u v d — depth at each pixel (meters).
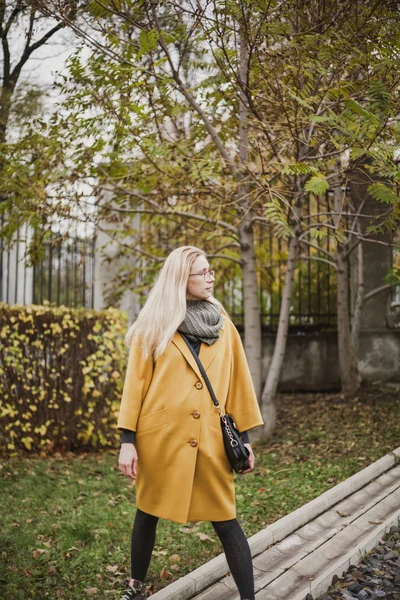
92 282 8.95
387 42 4.39
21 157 5.57
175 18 5.13
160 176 5.90
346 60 4.42
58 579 3.16
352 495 4.32
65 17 4.83
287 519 3.72
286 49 4.67
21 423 6.14
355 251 9.23
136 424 2.70
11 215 5.97
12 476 5.26
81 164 5.46
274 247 9.70
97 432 6.38
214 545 3.60
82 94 4.91
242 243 6.47
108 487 4.91
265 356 9.32
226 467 2.72
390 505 4.04
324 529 3.74
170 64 5.06
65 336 6.30
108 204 6.46
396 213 5.12
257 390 6.52
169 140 5.47
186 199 6.36
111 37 4.88
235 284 9.66
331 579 3.00
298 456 5.62
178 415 2.65
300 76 4.77
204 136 5.87
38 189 5.61
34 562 3.33
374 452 5.43
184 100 5.88
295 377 9.26
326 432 6.40
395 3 4.60
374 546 3.43
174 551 3.53
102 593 3.00
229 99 5.36
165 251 8.05
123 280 8.02
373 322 9.14
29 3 5.05
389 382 8.91
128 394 2.71
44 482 5.08
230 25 4.62
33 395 6.20
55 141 5.27
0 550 3.53
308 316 9.52
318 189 4.04
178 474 2.62
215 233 6.14
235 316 9.88
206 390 2.70
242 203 6.07
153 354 2.74
